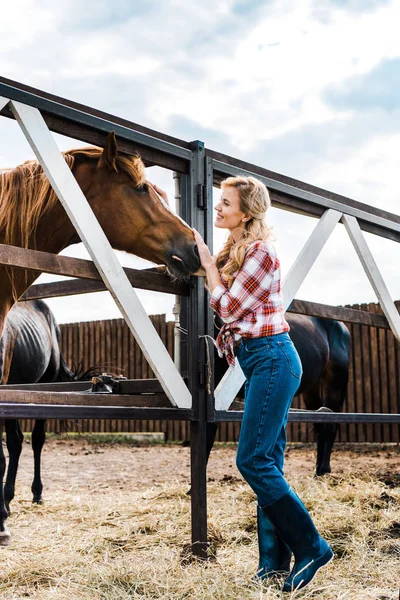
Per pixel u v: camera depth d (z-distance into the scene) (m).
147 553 2.97
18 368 4.98
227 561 2.88
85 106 2.83
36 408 2.42
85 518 4.16
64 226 3.02
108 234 3.00
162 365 2.85
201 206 3.14
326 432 6.46
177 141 3.18
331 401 6.79
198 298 3.05
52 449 9.77
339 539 3.30
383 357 9.36
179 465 7.66
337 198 3.95
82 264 2.65
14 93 2.53
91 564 2.78
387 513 3.90
